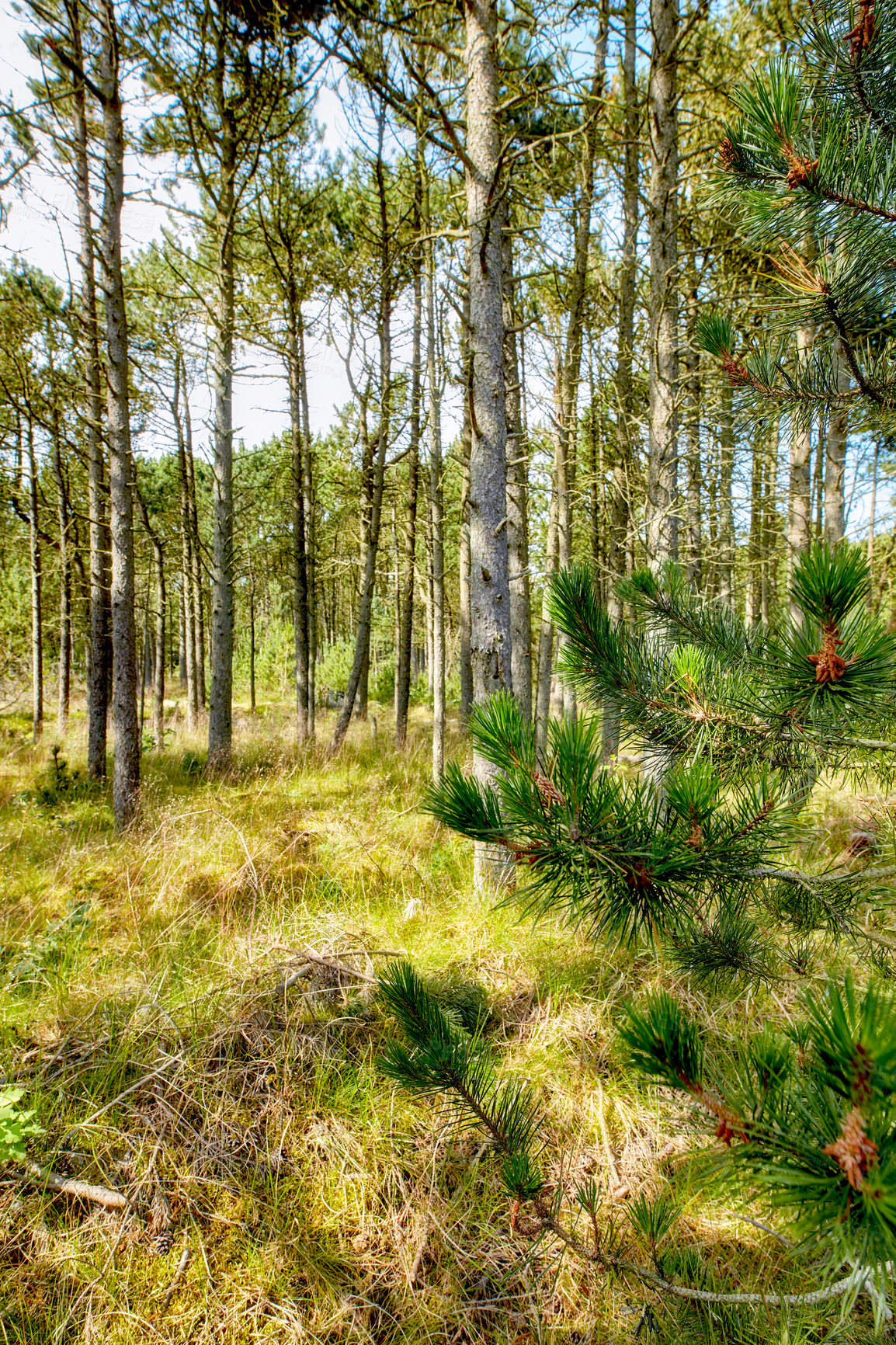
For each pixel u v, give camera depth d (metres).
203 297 8.66
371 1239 2.14
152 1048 2.76
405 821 5.89
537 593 11.58
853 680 1.04
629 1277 1.93
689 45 5.27
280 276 9.20
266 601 26.08
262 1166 2.33
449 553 16.91
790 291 1.52
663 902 1.15
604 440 9.08
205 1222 2.16
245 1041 2.80
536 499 9.99
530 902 1.20
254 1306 1.95
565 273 7.15
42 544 13.08
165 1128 2.41
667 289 4.75
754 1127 0.77
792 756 1.42
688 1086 0.85
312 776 8.16
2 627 16.31
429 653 21.19
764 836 1.20
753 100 1.39
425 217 7.30
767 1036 0.92
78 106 6.70
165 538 13.27
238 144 7.40
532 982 3.23
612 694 1.55
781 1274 1.92
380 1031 2.88
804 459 5.67
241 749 10.33
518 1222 1.56
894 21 1.30
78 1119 2.44
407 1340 1.88
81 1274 2.00
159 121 7.05
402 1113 2.50
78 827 6.25
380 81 4.29
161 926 3.91
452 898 4.26
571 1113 2.50
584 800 1.10
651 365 4.93
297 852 4.94
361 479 10.90
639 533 5.19
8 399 10.05
